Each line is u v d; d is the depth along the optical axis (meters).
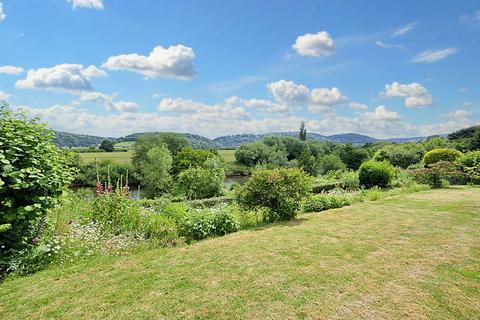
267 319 2.77
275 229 6.02
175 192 13.77
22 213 3.88
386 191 12.23
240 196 7.25
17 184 3.75
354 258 4.22
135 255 4.59
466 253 4.36
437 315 2.81
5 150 3.88
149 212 6.47
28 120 4.38
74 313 2.93
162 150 24.56
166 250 4.81
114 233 5.54
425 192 11.00
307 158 34.75
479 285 3.37
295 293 3.23
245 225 6.81
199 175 13.73
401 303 3.01
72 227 5.39
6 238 4.01
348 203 8.88
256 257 4.32
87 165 26.03
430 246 4.69
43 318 2.86
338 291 3.27
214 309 2.95
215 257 4.37
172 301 3.12
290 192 7.06
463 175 13.29
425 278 3.55
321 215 7.39
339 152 43.25
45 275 3.85
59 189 4.46
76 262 4.36
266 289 3.33
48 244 4.40
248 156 42.69
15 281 3.67
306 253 4.45
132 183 30.05
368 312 2.86
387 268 3.85
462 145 28.59
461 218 6.54
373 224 6.18
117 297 3.23
